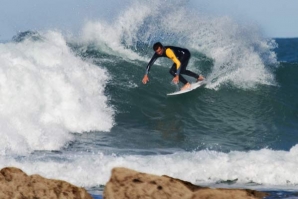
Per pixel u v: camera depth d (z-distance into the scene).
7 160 39.28
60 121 52.50
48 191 20.61
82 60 62.19
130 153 46.12
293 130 60.66
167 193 20.00
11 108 50.16
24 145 46.12
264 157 41.47
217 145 52.94
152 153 46.81
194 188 20.44
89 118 54.59
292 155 42.34
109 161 39.47
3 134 46.16
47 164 38.06
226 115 62.59
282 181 38.69
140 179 20.44
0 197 20.14
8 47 55.69
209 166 39.75
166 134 55.34
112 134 53.72
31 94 51.75
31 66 54.03
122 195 20.03
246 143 54.72
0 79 51.09
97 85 59.56
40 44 58.66
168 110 61.47
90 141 50.41
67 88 54.59
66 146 48.00
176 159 40.72
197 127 58.91
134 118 58.72
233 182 38.38
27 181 20.77
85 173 37.28
